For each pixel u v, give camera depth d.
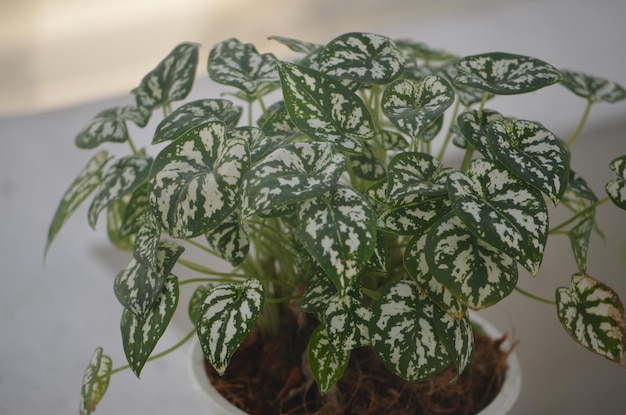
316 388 0.48
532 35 1.03
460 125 0.42
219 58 0.47
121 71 1.04
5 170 0.93
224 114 0.44
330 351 0.42
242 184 0.37
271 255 0.52
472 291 0.37
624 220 0.80
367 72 0.42
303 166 0.38
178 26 1.08
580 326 0.42
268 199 0.35
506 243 0.36
